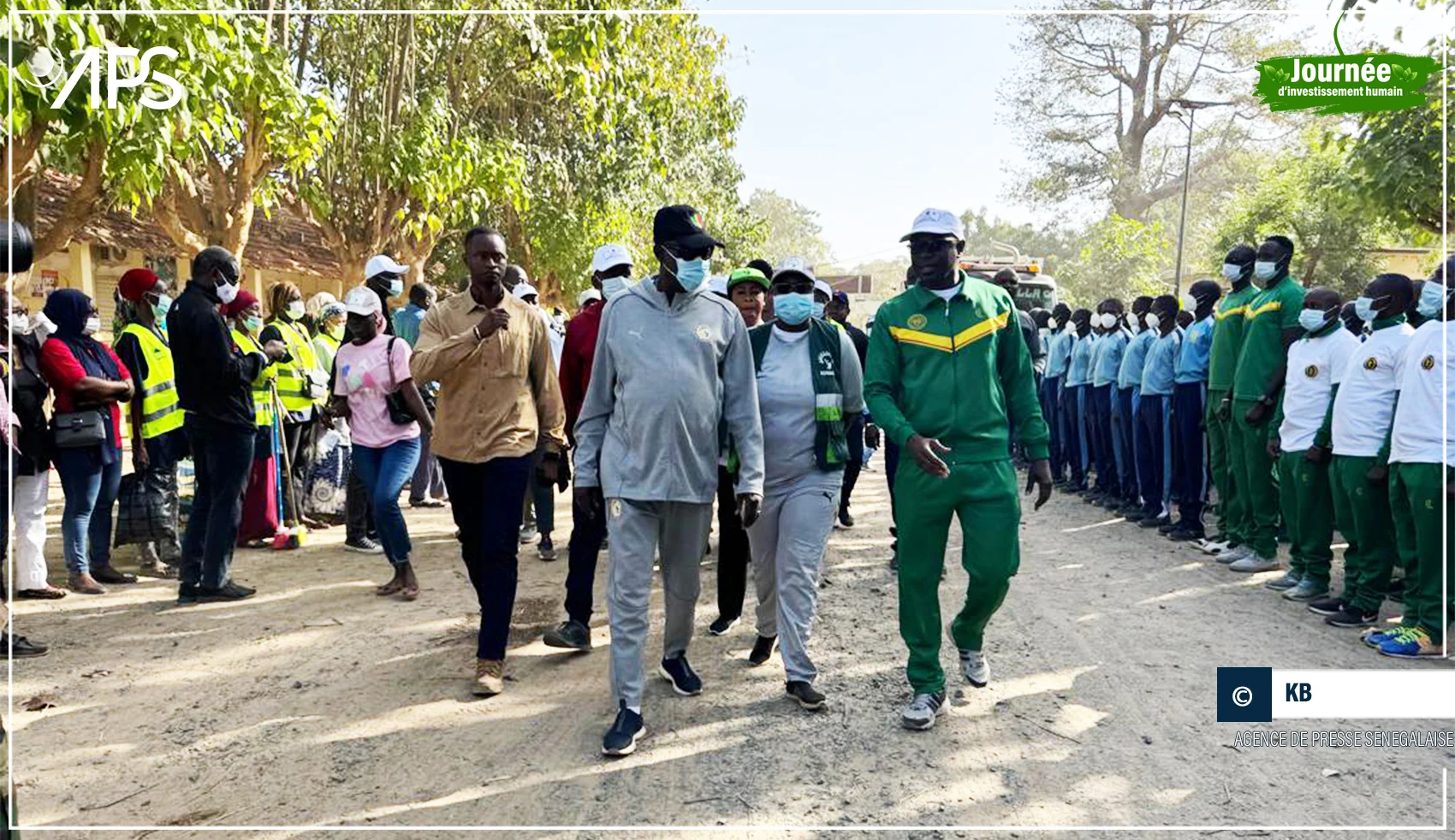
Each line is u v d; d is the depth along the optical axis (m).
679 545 4.04
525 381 4.49
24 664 4.62
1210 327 7.58
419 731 3.92
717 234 22.00
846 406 4.42
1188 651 4.97
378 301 5.76
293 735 3.87
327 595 5.86
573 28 10.60
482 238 4.43
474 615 5.48
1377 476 5.15
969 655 4.36
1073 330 10.80
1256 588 6.29
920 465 3.84
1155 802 3.37
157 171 6.89
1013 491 3.96
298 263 15.93
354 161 10.99
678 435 3.76
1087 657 4.88
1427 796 3.42
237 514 5.74
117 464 6.04
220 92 7.24
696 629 5.34
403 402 5.71
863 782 3.51
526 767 3.61
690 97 14.79
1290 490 6.11
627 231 15.09
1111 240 28.48
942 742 3.86
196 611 5.50
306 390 7.61
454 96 12.42
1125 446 8.93
